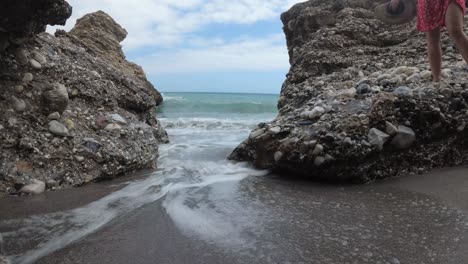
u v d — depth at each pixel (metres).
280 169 4.50
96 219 3.12
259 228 2.85
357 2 10.10
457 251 2.37
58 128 4.42
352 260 2.33
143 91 6.75
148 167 5.01
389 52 7.71
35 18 4.25
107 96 5.67
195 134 9.22
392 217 2.95
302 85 7.52
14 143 4.07
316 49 8.65
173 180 4.34
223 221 3.01
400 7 5.03
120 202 3.54
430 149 4.16
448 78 4.81
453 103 4.27
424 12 4.55
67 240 2.73
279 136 4.63
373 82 5.27
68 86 5.23
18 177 3.81
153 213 3.24
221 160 5.46
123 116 5.55
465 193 3.34
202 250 2.54
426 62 6.26
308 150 4.14
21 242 2.69
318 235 2.69
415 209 3.09
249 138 5.08
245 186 4.03
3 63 4.55
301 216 3.06
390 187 3.74
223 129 10.66
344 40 8.73
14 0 3.75
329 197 3.56
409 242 2.52
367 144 3.96
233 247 2.57
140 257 2.47
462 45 4.28
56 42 5.93
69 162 4.22
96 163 4.37
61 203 3.50
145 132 5.43
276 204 3.39
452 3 4.25
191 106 22.03
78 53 6.09
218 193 3.79
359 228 2.78
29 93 4.61
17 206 3.39
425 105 4.17
